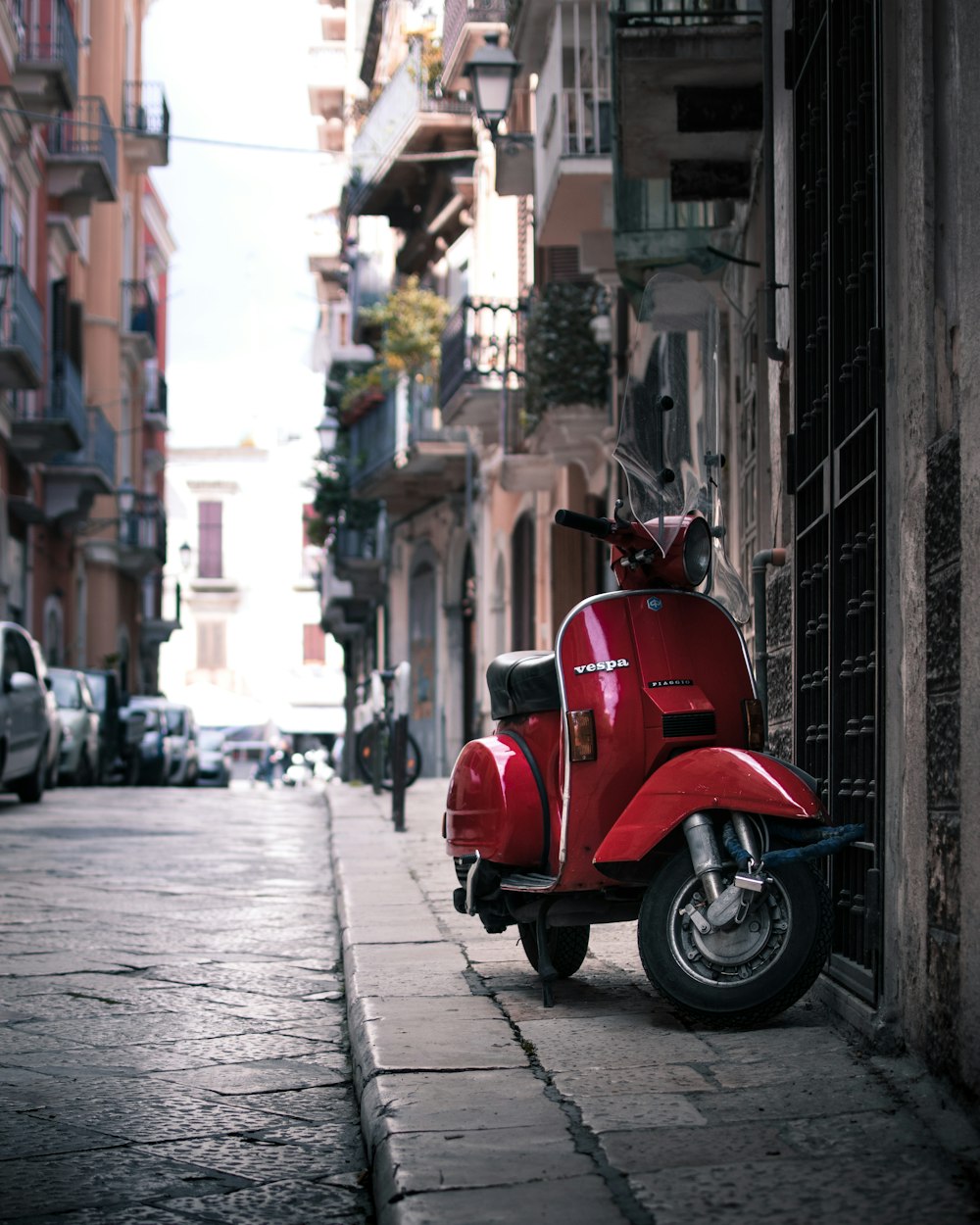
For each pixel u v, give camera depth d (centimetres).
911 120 430
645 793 485
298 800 2033
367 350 4041
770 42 705
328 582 4503
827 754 546
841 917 507
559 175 1401
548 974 526
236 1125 438
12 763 1667
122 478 4241
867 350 473
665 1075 424
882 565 452
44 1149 414
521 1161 350
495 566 2588
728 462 973
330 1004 614
